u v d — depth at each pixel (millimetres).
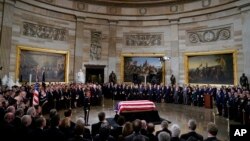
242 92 10961
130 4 21312
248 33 15234
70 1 19625
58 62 18828
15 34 16016
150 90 17812
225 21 17266
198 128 9047
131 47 21312
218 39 17672
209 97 14742
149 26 21188
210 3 18141
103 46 21141
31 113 5332
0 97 6977
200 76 18453
